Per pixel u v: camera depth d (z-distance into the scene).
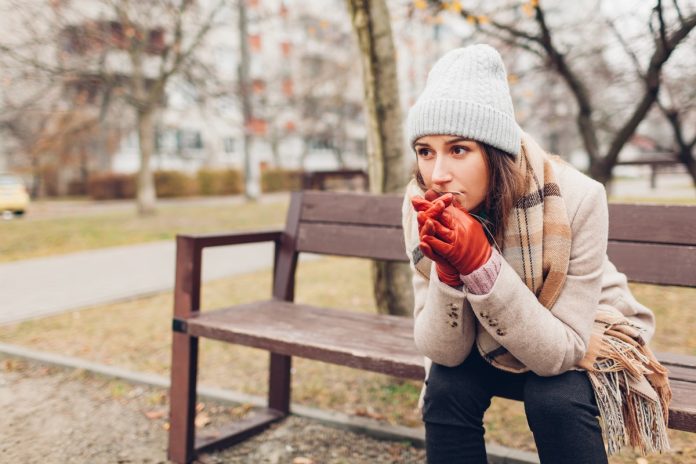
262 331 2.27
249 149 21.03
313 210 2.89
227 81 16.33
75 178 27.50
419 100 1.58
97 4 14.09
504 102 1.54
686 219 2.13
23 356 3.84
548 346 1.48
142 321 4.82
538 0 5.45
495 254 1.50
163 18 15.08
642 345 1.64
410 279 3.48
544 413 1.52
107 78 14.26
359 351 2.03
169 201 24.48
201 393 3.21
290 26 21.22
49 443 2.72
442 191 1.55
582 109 6.61
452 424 1.63
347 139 34.53
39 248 9.55
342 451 2.61
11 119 15.94
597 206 1.62
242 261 8.13
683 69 6.18
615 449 1.54
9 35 13.49
